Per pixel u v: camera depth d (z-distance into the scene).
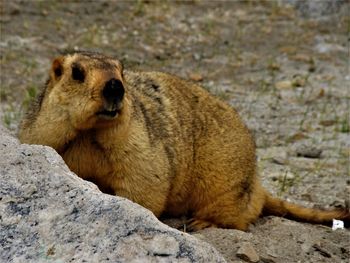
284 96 21.34
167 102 12.30
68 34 24.78
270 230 12.32
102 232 8.12
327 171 15.92
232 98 21.02
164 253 7.97
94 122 10.45
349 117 19.84
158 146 11.48
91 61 10.69
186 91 12.94
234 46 25.58
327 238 12.16
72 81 10.61
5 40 23.39
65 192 8.56
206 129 12.70
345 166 16.30
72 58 10.92
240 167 12.73
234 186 12.59
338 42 25.98
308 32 26.81
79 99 10.46
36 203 8.47
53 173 8.80
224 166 12.58
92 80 10.41
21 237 8.19
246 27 27.17
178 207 12.66
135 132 10.99
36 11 26.02
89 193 8.54
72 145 10.92
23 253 8.05
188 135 12.38
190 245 8.08
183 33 26.28
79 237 8.12
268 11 28.62
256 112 20.03
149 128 11.50
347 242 12.08
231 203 12.59
